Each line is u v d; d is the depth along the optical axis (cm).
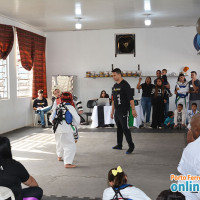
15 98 918
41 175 467
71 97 504
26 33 961
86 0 702
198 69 1059
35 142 714
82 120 1005
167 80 1080
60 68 1130
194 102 888
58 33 1124
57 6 753
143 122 934
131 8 787
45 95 1095
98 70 1109
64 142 504
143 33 1081
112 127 925
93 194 389
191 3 737
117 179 247
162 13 850
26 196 278
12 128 900
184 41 1060
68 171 486
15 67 916
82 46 1114
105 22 975
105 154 593
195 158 231
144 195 244
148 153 598
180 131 841
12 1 701
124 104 589
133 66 1091
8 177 241
